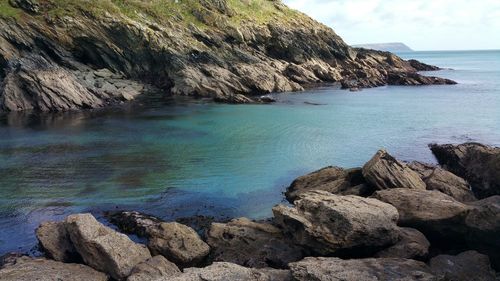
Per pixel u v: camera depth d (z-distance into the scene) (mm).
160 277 16062
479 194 28234
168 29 95000
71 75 67688
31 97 61906
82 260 19500
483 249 18016
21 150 40281
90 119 55938
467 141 45375
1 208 26609
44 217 25391
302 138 46531
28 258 19484
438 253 19891
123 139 45094
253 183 31797
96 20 85625
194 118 57719
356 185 27406
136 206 27109
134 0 99625
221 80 82062
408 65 145500
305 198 21719
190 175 33375
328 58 119500
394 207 20641
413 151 41125
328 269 15672
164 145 42625
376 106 70438
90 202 27672
